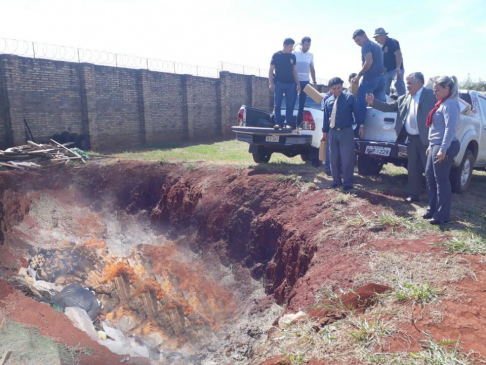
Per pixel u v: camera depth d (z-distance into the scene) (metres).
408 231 5.30
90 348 5.69
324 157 7.57
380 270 4.36
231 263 7.57
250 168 8.99
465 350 2.88
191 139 19.34
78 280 8.73
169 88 18.16
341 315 3.69
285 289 6.02
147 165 11.19
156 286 8.05
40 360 4.93
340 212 6.21
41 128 13.64
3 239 9.16
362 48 7.23
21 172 10.82
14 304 6.13
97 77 15.17
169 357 6.32
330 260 5.07
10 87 12.69
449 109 5.04
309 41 9.00
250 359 4.00
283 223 6.81
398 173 8.86
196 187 9.34
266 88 24.92
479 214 6.00
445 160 5.21
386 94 8.77
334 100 6.95
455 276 3.92
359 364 2.95
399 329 3.25
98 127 15.34
